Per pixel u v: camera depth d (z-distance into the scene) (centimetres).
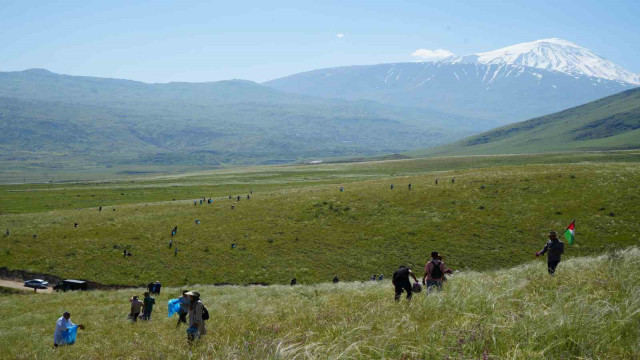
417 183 9444
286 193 9894
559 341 696
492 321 847
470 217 7312
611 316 800
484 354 667
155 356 1092
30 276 5925
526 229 6688
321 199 8838
